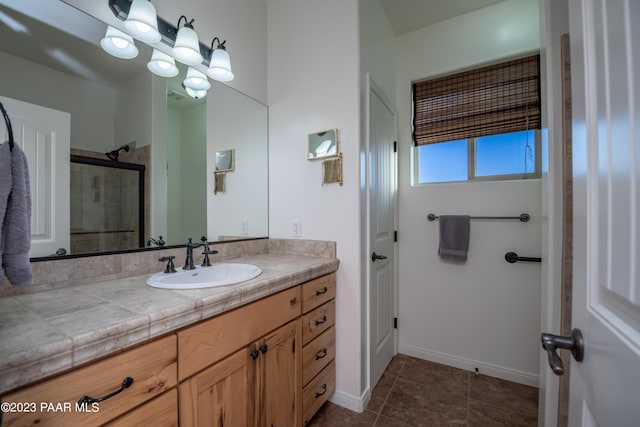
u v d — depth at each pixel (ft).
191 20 4.23
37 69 3.17
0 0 2.96
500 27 6.31
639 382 1.03
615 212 1.27
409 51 7.29
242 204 5.68
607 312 1.33
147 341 2.34
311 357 4.55
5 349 1.72
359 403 5.09
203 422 2.80
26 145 3.07
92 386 1.98
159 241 4.35
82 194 3.53
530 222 6.03
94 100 3.65
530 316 6.01
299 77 5.79
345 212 5.23
